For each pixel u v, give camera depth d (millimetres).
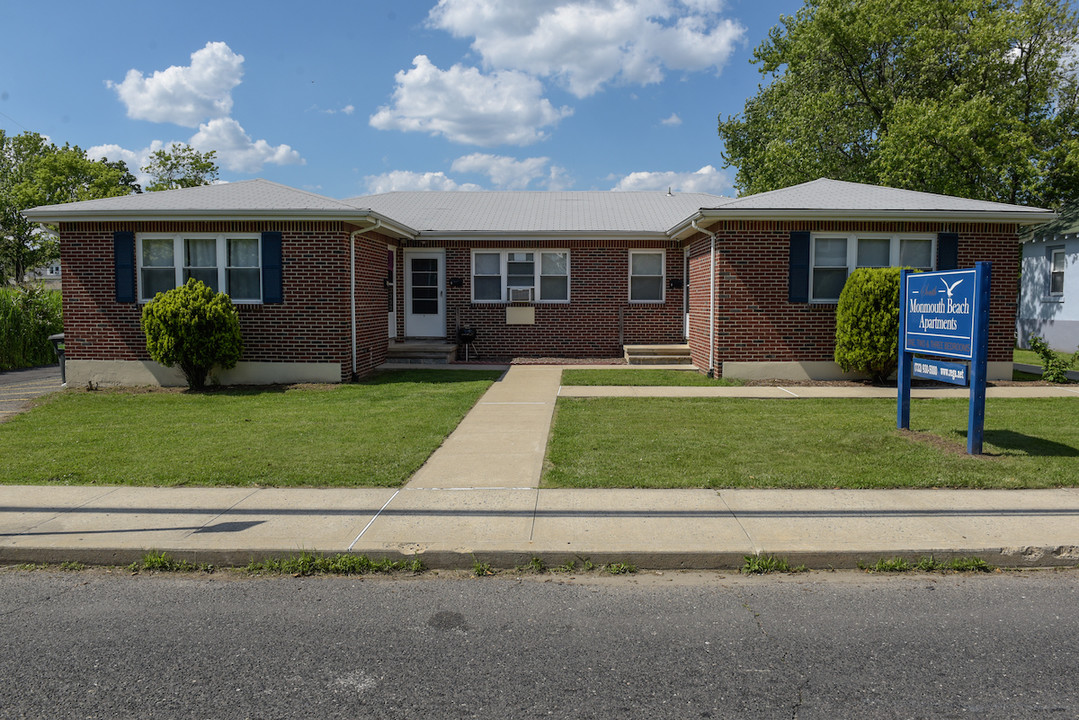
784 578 4750
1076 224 19906
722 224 12914
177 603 4383
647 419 9422
